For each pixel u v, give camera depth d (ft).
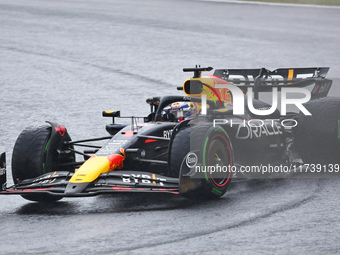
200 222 67.36
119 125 88.69
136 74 194.70
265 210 72.13
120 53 232.73
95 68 205.46
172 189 73.31
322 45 247.91
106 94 167.12
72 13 349.61
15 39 265.13
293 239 60.59
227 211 72.02
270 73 101.76
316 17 338.75
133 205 78.69
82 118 141.08
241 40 258.57
